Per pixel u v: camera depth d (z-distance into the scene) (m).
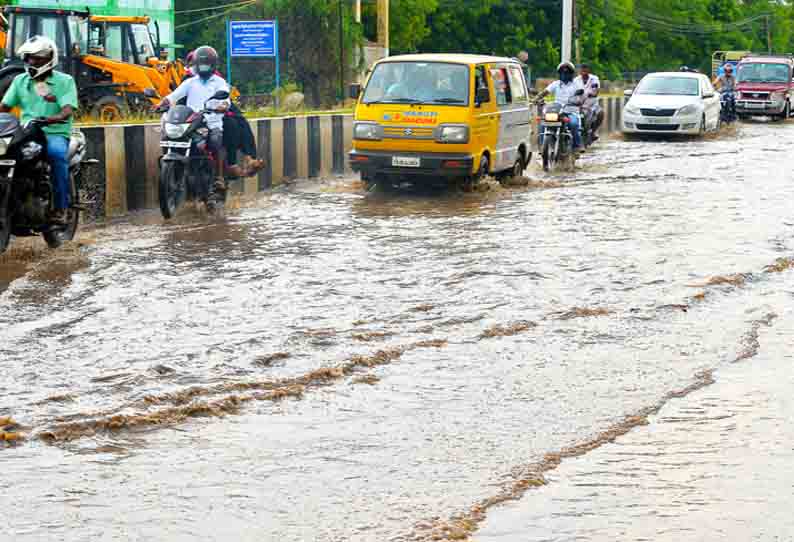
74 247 20.19
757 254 19.41
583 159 40.28
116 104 43.94
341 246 20.33
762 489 8.79
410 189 30.27
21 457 9.45
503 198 28.09
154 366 12.08
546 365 12.43
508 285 16.67
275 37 49.19
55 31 44.09
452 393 11.37
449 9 119.69
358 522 8.15
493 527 8.06
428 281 16.97
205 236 21.62
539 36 128.25
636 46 158.25
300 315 14.66
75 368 12.04
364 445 9.82
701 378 11.95
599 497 8.62
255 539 7.86
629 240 20.89
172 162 23.89
